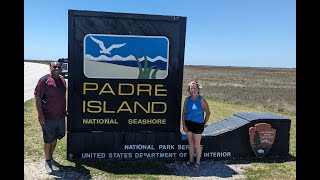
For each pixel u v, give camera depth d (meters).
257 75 50.31
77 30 4.21
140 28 4.33
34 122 6.58
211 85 23.81
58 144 4.99
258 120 4.62
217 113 9.35
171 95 4.46
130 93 4.38
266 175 3.99
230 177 3.90
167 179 3.75
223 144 4.57
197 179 3.79
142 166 4.16
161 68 4.41
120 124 4.39
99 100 4.32
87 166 4.08
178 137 4.48
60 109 3.77
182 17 4.38
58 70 3.73
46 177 3.65
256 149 4.60
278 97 15.20
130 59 4.34
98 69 4.29
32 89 13.28
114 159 4.37
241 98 14.52
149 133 4.43
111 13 4.25
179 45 4.41
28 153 4.50
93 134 4.31
